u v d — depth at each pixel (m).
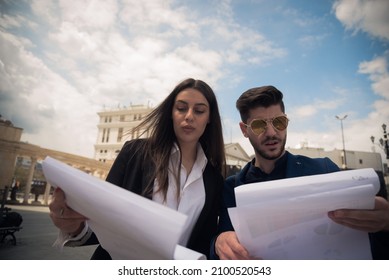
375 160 25.81
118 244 0.94
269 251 0.97
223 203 1.73
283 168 1.72
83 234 1.17
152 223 0.70
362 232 0.97
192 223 1.56
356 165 25.62
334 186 0.86
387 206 0.87
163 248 0.70
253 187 0.90
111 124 35.03
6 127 19.38
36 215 14.98
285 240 0.94
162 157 1.64
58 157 20.91
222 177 1.86
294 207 0.85
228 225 1.59
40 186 22.59
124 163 1.68
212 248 1.28
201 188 1.66
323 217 0.89
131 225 0.74
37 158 20.33
